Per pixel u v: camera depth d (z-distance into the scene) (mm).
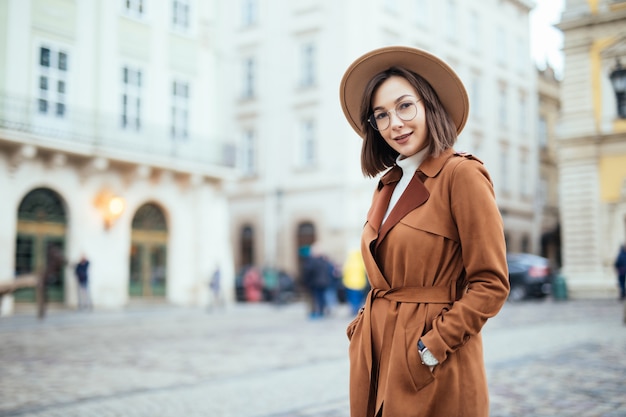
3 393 6219
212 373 7332
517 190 37312
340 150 27812
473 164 1972
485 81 34875
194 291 22672
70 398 5941
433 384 1885
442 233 1956
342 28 27922
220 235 23562
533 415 4855
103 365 8102
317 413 5055
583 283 23156
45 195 19078
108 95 20078
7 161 18031
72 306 19453
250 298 25641
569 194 23906
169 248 22219
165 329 13500
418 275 1977
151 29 21375
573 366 6992
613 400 5301
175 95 22094
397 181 2170
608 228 23125
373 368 2035
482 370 1956
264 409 5266
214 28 23500
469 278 1943
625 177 22906
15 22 18031
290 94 29703
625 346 8539
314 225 28562
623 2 22750
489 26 35562
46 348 10039
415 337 1916
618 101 23031
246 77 31547
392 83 2102
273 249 29875
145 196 21391
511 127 37125
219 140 23453
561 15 23938
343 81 2260
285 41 30000
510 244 36375
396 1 28938
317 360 8250
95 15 19859
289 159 29594
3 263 17797
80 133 19250
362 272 16922
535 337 9859
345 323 14539
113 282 20328
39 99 18484
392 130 2088
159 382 6766
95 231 20000
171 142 21656
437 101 2125
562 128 24047
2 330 13148
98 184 20125
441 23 31641
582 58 23688
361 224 26922
